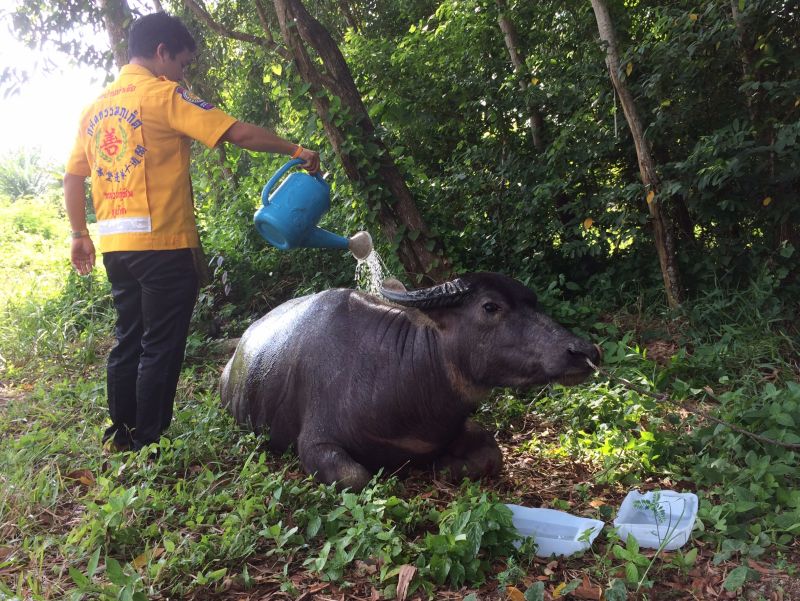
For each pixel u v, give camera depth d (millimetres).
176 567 3025
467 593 2955
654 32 6617
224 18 9711
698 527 3311
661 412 4734
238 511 3371
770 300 6109
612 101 6965
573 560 3182
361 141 6258
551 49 8180
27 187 20578
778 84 5730
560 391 5215
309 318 4422
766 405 4215
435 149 8711
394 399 3883
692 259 6848
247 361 4711
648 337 6359
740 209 6363
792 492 3473
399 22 11414
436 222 7430
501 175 7727
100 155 3992
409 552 3113
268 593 2984
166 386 4117
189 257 4090
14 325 7219
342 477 3844
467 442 4184
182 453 4156
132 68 4055
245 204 8227
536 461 4363
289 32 6168
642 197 6785
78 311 7297
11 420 4973
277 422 4391
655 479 4008
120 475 3922
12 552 3252
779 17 5859
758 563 3082
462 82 8055
